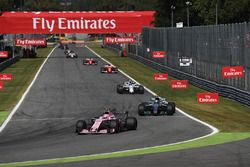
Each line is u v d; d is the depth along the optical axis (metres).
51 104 80.94
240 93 81.19
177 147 42.88
